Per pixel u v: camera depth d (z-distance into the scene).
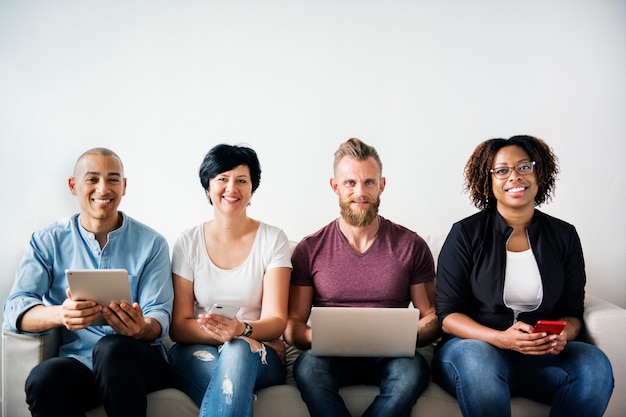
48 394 1.68
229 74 2.62
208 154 2.11
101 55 2.60
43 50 2.58
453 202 2.64
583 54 2.62
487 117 2.63
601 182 2.63
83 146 2.60
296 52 2.62
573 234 2.06
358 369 1.98
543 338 1.77
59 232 2.02
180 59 2.61
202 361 1.90
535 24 2.62
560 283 2.02
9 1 2.56
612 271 2.64
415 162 2.64
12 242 2.58
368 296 2.11
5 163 2.58
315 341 1.87
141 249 2.04
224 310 1.79
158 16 2.60
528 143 2.04
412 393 1.81
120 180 2.00
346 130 2.63
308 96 2.63
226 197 2.06
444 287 2.05
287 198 2.64
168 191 2.62
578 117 2.62
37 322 1.82
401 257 2.13
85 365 1.85
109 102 2.60
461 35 2.62
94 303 1.77
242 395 1.71
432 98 2.63
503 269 2.02
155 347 1.96
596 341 1.96
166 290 2.03
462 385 1.78
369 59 2.62
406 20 2.62
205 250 2.11
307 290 2.16
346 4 2.62
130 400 1.70
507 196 2.02
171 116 2.62
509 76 2.63
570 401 1.79
